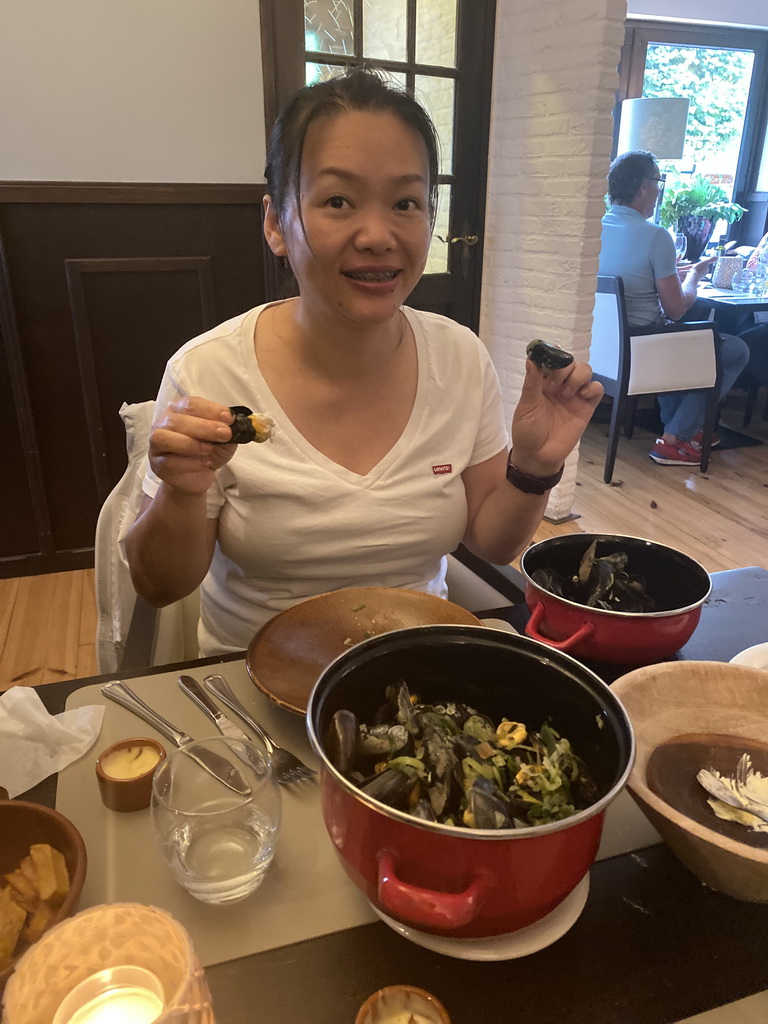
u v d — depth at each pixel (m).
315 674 0.78
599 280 3.35
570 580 0.89
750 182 5.14
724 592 1.02
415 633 0.61
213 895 0.53
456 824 0.51
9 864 0.56
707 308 4.27
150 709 0.75
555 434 0.96
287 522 0.99
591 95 2.53
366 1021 0.46
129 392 2.53
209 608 1.12
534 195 2.87
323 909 0.55
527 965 0.51
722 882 0.53
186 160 2.34
